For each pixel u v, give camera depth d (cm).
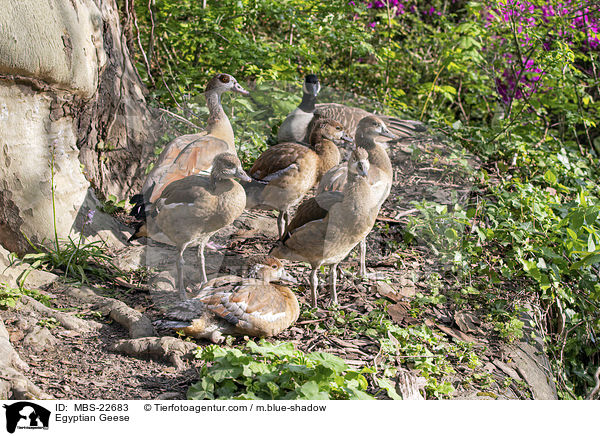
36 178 645
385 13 1474
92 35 711
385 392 483
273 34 1366
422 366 526
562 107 1248
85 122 761
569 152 1174
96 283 637
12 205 634
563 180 1065
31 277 614
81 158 769
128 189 820
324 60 1355
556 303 754
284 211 596
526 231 795
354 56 1312
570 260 780
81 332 542
